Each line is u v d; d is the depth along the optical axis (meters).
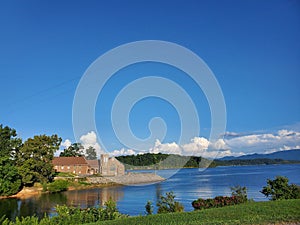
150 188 36.78
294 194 16.36
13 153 52.84
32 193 46.69
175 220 10.14
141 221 10.38
